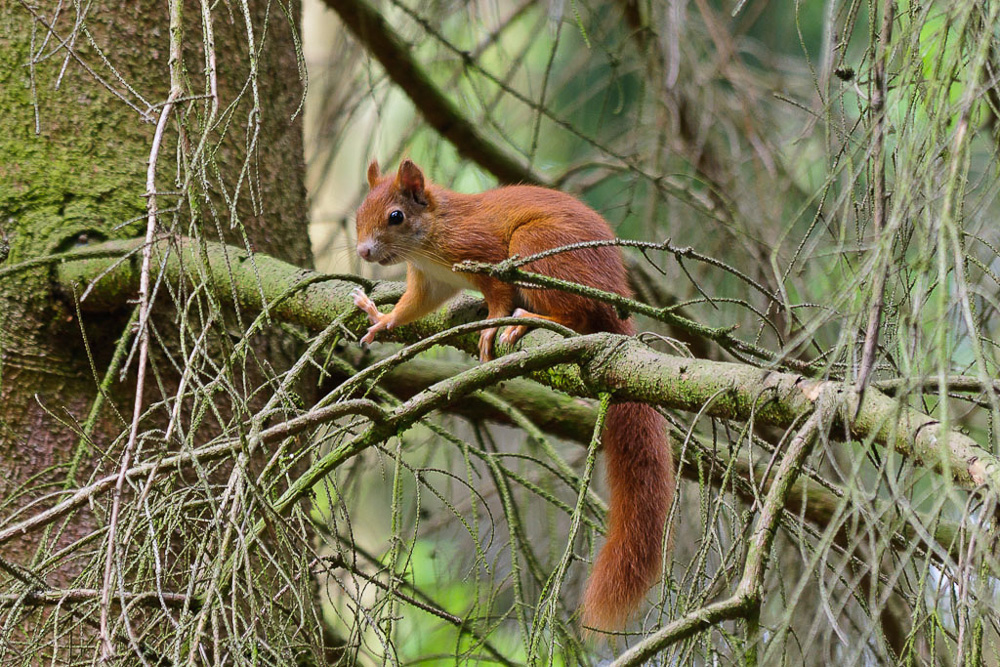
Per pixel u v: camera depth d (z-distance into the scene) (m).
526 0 13.73
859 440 5.20
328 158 12.10
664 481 8.03
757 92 12.65
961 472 4.59
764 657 4.11
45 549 6.62
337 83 12.70
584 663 6.89
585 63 12.57
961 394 5.34
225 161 8.94
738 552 5.19
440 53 12.80
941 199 4.57
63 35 8.68
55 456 8.21
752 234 11.49
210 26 5.29
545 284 5.85
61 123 8.64
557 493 11.17
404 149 12.60
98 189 8.53
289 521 6.16
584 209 9.25
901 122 5.05
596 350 6.28
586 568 10.00
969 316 3.95
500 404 8.70
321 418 5.54
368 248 9.24
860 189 6.31
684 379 5.96
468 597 10.07
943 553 4.03
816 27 13.16
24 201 8.50
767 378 5.67
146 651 5.34
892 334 5.34
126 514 5.72
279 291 8.13
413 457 11.79
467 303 8.83
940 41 4.54
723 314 11.41
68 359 8.41
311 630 5.38
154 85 8.82
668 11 11.44
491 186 13.16
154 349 8.43
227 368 5.19
